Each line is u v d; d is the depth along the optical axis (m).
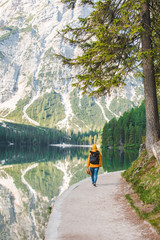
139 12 9.38
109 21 10.38
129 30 9.06
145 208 6.52
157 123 10.23
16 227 12.64
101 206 7.83
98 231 5.54
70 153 103.56
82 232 5.51
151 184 7.66
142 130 95.12
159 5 10.22
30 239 10.91
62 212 7.29
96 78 10.09
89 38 10.56
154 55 9.64
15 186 24.73
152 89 10.18
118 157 49.47
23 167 42.72
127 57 9.66
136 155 56.97
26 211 15.72
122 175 13.79
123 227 5.69
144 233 5.16
